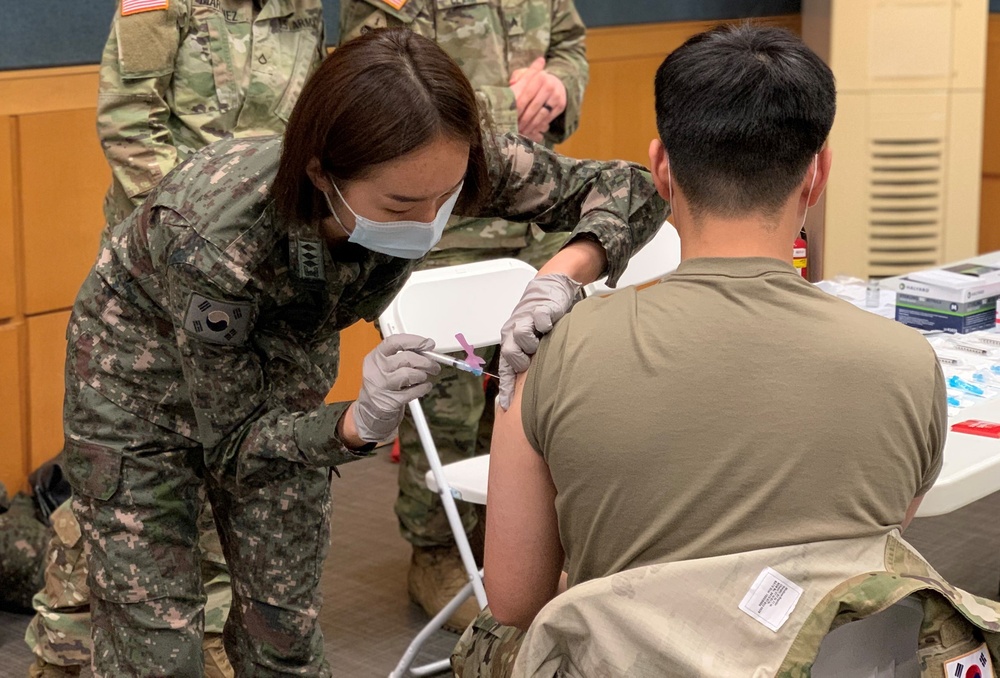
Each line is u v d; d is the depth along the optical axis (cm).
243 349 164
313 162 147
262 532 180
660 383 128
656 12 511
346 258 169
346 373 438
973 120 482
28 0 361
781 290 131
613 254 173
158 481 179
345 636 300
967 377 217
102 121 256
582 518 132
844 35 475
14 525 322
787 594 124
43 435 385
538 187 182
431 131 142
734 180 132
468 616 299
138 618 178
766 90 130
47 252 377
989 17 545
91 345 179
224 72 264
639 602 127
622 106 506
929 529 358
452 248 308
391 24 304
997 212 563
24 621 313
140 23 253
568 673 133
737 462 125
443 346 260
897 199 491
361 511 386
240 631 187
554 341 135
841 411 126
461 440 307
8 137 362
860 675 133
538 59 318
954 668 125
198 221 158
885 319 133
